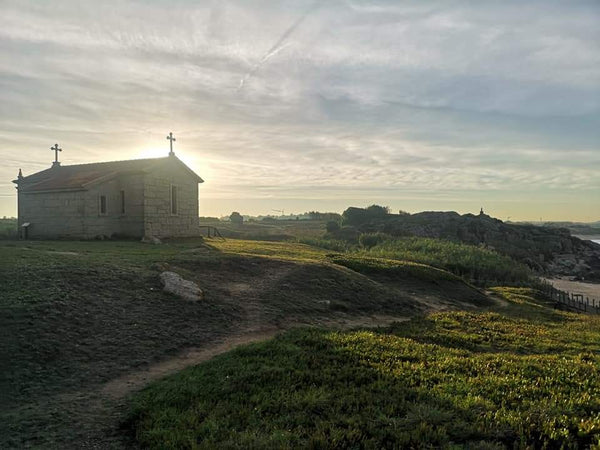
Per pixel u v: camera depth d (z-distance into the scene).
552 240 76.88
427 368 9.38
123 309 12.50
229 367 9.17
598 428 6.21
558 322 19.28
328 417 6.79
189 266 18.78
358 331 13.56
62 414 7.29
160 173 31.09
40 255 17.11
